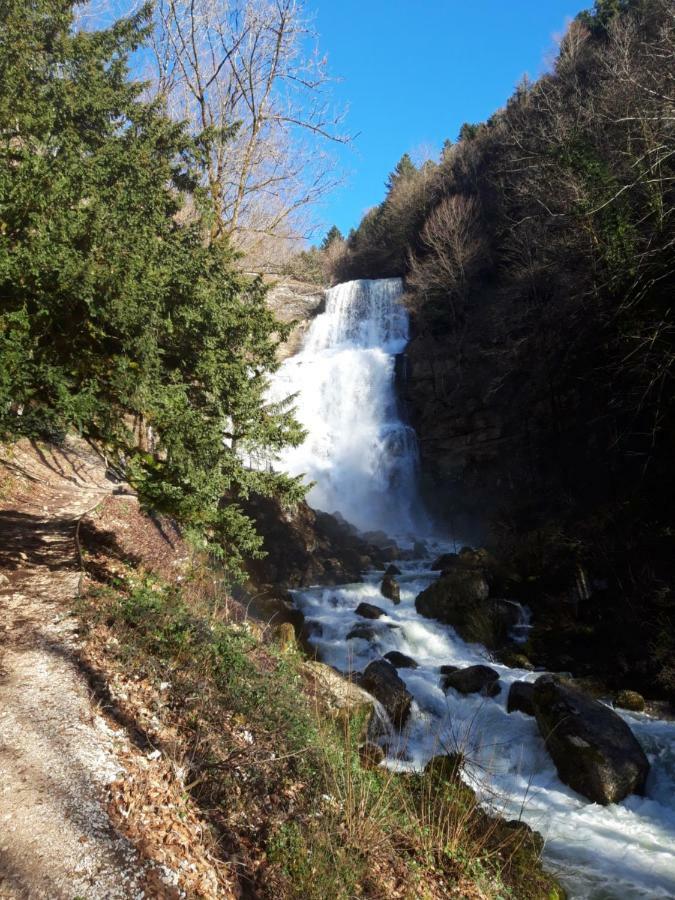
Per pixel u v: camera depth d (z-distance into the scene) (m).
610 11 34.94
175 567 10.79
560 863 6.64
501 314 28.02
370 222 55.16
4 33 7.93
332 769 5.65
